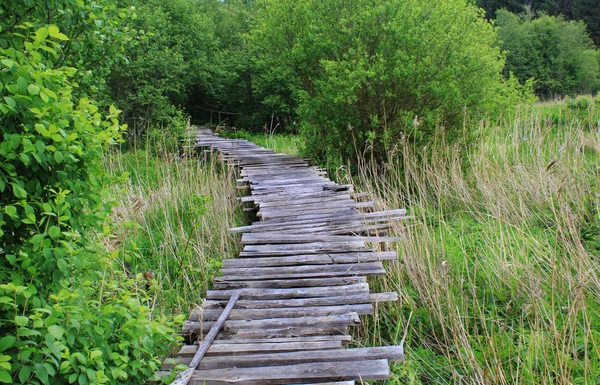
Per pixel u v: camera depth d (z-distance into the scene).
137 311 2.91
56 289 2.62
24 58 2.50
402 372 3.60
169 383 2.95
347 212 6.43
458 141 8.28
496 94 9.20
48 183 2.59
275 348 3.37
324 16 9.23
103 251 3.51
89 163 2.78
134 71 13.81
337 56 8.94
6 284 2.31
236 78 21.30
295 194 7.43
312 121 9.73
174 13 18.17
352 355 3.27
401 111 8.51
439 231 6.09
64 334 2.48
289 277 4.56
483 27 9.37
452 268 5.24
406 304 4.79
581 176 6.69
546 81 30.20
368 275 4.66
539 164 7.09
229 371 3.13
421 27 8.39
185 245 5.62
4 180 2.33
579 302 3.70
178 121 14.16
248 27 22.80
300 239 5.48
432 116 8.41
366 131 9.00
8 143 2.26
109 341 2.76
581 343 3.92
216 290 4.34
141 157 10.90
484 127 8.93
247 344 3.45
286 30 9.83
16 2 3.34
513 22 33.00
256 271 4.71
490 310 4.62
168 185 7.79
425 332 4.45
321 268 4.71
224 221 6.62
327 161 9.67
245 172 9.25
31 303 2.50
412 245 5.31
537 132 8.51
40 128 2.32
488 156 8.17
